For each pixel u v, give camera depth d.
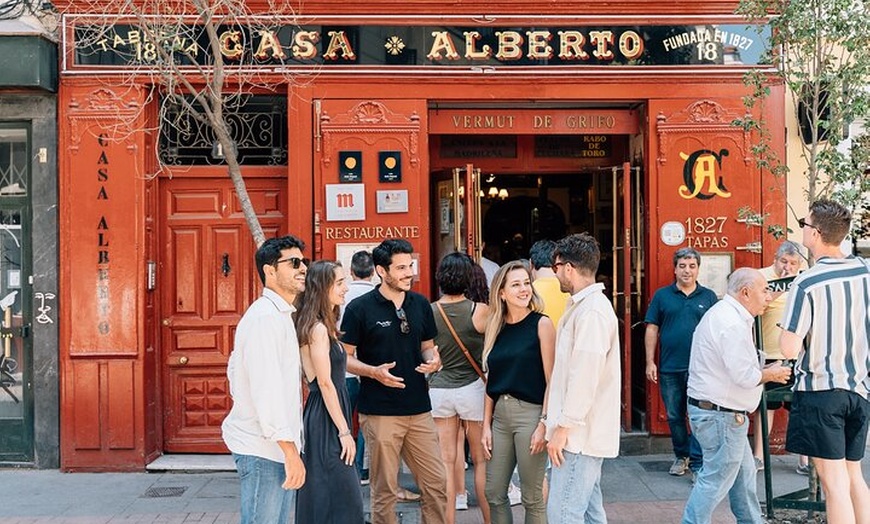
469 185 8.15
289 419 4.41
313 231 7.99
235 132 8.25
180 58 7.79
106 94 7.81
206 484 7.50
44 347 7.88
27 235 7.92
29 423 7.93
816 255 5.35
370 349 5.47
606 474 7.59
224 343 8.20
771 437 8.13
